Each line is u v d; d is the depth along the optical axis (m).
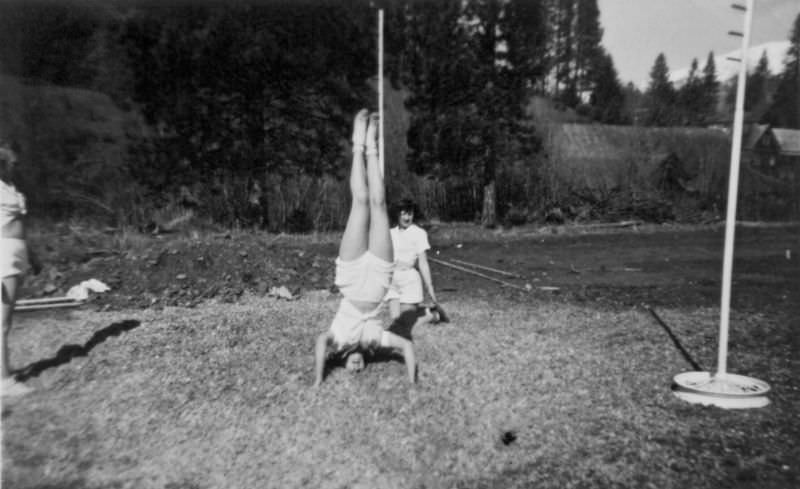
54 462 3.45
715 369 5.18
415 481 3.22
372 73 17.25
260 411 4.11
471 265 12.02
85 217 14.65
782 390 4.64
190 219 15.51
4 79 14.80
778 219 23.36
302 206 16.55
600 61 25.83
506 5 17.59
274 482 3.23
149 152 15.67
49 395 4.47
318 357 4.55
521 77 18.22
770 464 3.37
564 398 4.36
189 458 3.50
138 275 8.83
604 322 7.00
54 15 15.09
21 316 7.14
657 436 3.74
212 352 5.55
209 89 15.86
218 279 8.95
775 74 26.56
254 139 16.27
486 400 4.29
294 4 15.70
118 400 4.34
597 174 22.08
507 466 3.36
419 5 17.34
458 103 18.14
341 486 3.19
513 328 6.55
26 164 14.49
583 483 3.18
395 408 4.13
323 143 16.75
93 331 6.39
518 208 19.83
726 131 25.44
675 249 15.34
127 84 15.78
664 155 23.39
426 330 6.37
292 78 16.12
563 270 11.74
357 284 4.58
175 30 15.38
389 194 18.11
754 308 8.13
